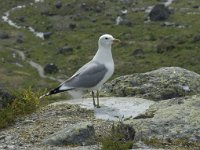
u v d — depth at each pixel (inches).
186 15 4141.2
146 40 3668.8
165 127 523.2
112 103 666.8
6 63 3430.1
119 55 3403.1
